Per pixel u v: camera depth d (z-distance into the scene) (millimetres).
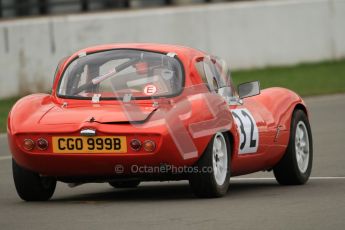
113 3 104250
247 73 86188
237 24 86812
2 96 72688
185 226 24266
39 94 31578
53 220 25859
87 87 30688
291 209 27344
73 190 35250
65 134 28469
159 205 28609
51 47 75250
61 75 31453
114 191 34562
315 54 92812
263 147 33219
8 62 72938
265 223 24688
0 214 27594
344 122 59156
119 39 78875
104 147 28297
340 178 36688
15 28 73250
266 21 88875
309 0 92125
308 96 75000
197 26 84125
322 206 27938
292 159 34750
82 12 82625
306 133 36094
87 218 26031
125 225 24578
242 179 37812
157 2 104000
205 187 29547
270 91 35781
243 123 32125
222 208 27594
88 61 31469
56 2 90125
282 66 90000
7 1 97688
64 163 28797
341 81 82688
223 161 30391
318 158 43594
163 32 81812
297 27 91188
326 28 93688
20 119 29406
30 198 30844
